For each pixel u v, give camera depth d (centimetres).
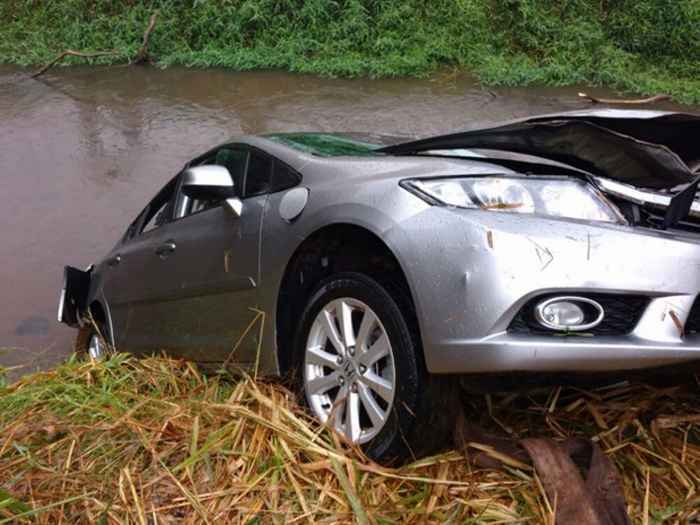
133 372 374
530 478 268
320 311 313
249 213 355
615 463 285
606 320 267
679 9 1359
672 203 269
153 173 863
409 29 1301
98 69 1274
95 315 540
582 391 305
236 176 385
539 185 278
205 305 383
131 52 1302
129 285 466
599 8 1403
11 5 1488
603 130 264
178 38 1350
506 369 258
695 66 1328
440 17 1327
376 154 341
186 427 301
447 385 274
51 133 984
